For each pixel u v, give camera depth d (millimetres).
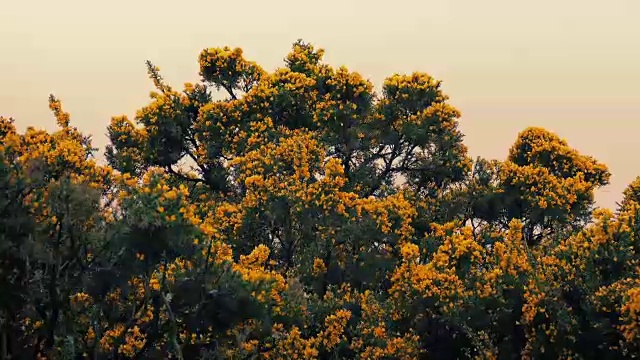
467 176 44438
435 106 43281
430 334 26891
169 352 21297
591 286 24734
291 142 36375
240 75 47812
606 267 24906
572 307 24547
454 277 27156
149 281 21000
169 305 21156
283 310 25141
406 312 27391
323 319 28125
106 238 20469
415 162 45156
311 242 33938
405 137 44000
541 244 31906
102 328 21734
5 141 21172
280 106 44219
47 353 20281
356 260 34031
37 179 19969
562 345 23547
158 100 46312
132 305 21656
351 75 43062
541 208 40375
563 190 41719
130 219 20422
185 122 46750
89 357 21000
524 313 24297
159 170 20719
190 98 47500
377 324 28125
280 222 33781
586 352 23391
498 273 25938
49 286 20125
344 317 26984
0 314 19953
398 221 35000
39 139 25875
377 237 34156
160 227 20016
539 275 24859
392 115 44219
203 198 42344
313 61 48281
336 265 33938
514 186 41906
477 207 42750
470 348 26141
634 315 22031
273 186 33438
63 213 20078
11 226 19266
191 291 21109
